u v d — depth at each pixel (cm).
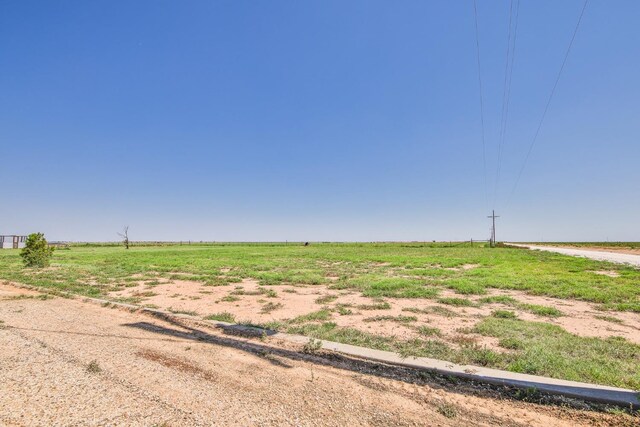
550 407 346
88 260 2700
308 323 684
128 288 1220
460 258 2978
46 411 316
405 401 356
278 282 1373
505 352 511
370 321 712
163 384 383
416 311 813
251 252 4375
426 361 452
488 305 902
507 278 1473
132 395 353
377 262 2553
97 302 897
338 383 399
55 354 475
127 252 4347
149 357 474
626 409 335
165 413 317
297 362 468
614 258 2830
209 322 663
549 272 1728
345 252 4328
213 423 302
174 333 610
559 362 451
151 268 1998
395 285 1207
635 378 404
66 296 989
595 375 411
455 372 416
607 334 629
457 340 569
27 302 906
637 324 705
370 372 435
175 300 970
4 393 351
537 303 935
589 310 846
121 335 586
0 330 600
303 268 2050
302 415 320
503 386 387
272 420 309
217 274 1700
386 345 533
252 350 516
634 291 1091
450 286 1227
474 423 316
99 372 412
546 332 613
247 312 806
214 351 509
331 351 500
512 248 6025
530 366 432
